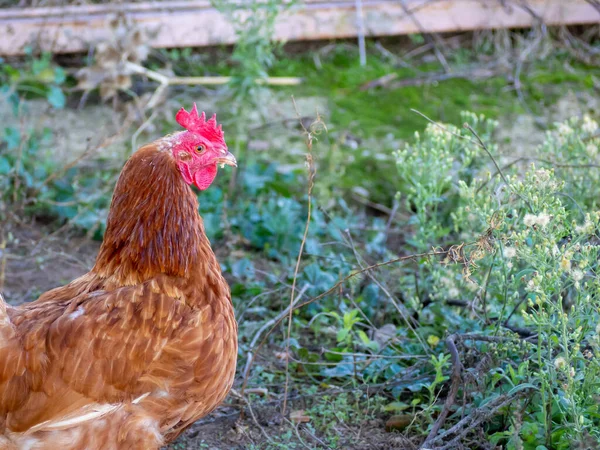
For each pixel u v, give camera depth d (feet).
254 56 7.10
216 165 3.78
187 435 4.27
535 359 4.07
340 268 5.31
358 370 4.55
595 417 3.86
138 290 3.59
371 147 7.11
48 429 3.46
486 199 4.36
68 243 5.91
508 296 4.34
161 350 3.55
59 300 3.70
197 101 7.75
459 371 3.97
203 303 3.66
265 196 6.25
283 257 5.67
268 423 4.34
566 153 4.90
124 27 7.37
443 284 4.75
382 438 4.19
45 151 6.73
